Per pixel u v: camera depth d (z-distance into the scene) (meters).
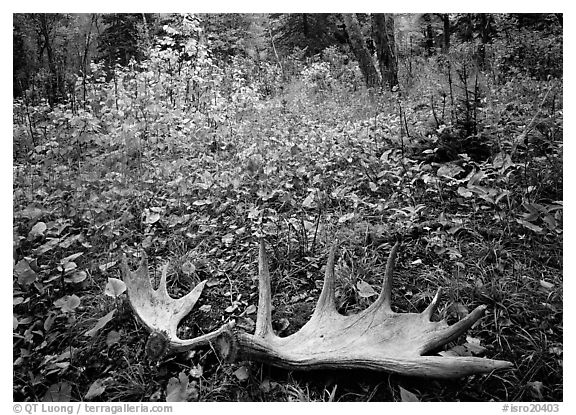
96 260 3.34
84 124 5.38
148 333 2.56
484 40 8.10
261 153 4.62
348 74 10.13
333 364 2.12
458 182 3.48
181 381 2.19
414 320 2.21
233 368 2.28
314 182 3.99
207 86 6.93
